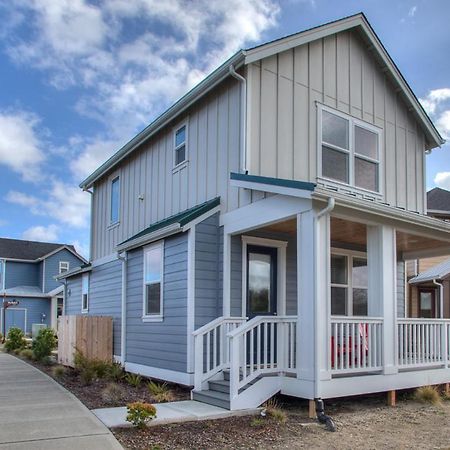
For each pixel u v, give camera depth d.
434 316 17.03
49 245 38.81
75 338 12.45
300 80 10.23
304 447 5.68
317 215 7.43
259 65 9.61
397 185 11.86
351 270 11.27
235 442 5.78
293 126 9.92
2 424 6.21
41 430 5.93
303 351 7.41
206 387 8.18
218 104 10.12
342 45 11.20
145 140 12.81
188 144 11.04
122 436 5.81
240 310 9.34
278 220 8.17
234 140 9.48
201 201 10.33
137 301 11.49
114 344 12.73
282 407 7.66
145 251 11.30
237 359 7.30
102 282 14.57
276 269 10.04
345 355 8.21
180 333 9.37
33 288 36.09
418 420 7.18
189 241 9.30
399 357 8.87
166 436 5.89
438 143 12.92
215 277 9.45
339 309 10.98
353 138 10.99
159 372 10.05
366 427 6.72
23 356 15.45
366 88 11.55
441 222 9.20
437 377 9.23
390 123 11.99
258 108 9.43
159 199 12.14
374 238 8.56
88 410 7.03
